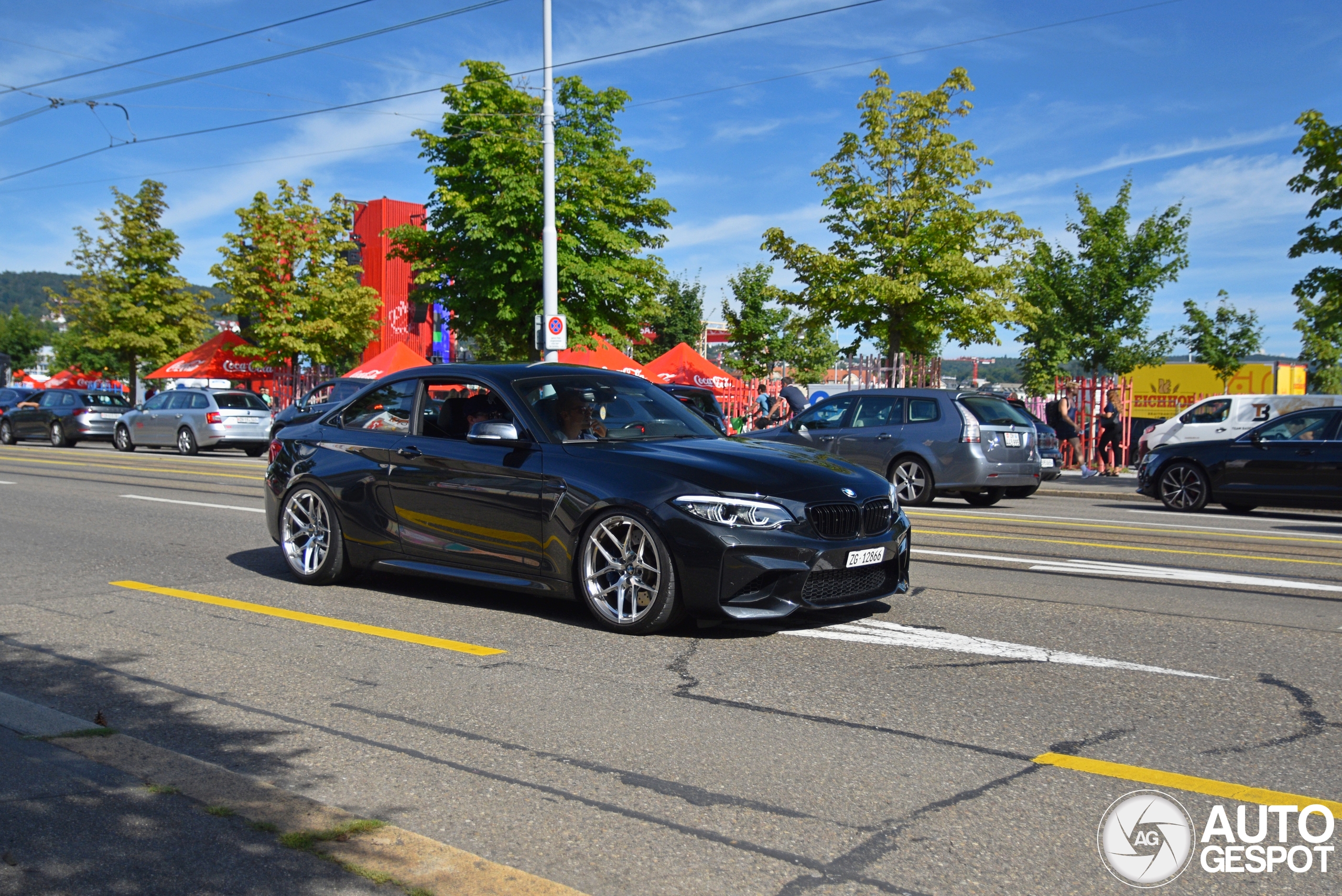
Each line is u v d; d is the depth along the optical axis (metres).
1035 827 3.15
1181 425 21.48
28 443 31.69
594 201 25.17
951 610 6.28
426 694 4.52
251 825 3.08
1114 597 6.76
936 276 22.05
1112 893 2.74
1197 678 4.78
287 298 35.03
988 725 4.10
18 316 102.75
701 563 5.32
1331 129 16.02
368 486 6.79
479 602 6.56
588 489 5.71
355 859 2.86
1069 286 28.72
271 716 4.21
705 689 4.59
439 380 6.80
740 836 3.07
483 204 24.69
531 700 4.42
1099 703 4.38
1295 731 4.03
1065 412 21.06
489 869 2.81
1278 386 34.09
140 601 6.59
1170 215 28.19
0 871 2.78
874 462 14.19
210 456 24.70
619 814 3.23
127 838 2.99
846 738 3.93
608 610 5.70
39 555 8.52
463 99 24.77
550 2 20.42
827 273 22.58
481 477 6.20
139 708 4.32
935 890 2.74
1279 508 14.58
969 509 13.49
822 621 5.95
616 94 26.28
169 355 39.72
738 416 25.86
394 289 43.72
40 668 4.96
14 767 3.53
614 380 6.80
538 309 25.14
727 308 41.62
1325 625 5.95
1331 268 16.22
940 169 22.17
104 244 38.91
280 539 7.35
